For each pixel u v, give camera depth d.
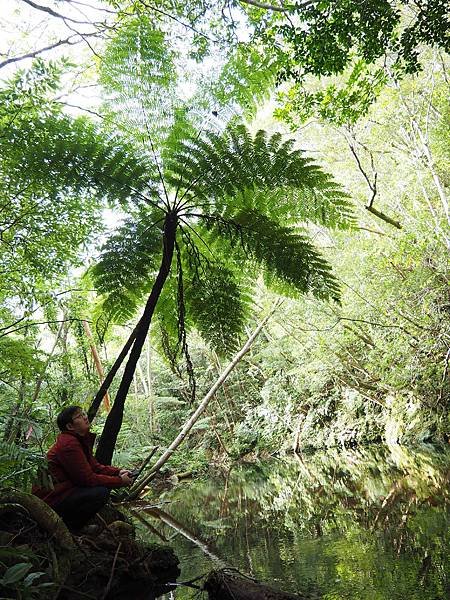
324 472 10.09
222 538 4.92
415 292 10.48
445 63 10.12
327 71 4.80
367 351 13.05
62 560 3.24
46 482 3.62
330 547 3.98
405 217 10.95
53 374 8.45
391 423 13.93
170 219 4.42
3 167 4.64
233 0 5.23
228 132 4.62
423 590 2.78
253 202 4.71
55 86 4.86
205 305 4.82
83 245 5.34
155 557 3.99
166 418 18.03
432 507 5.02
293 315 13.16
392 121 10.41
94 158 4.48
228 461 15.87
